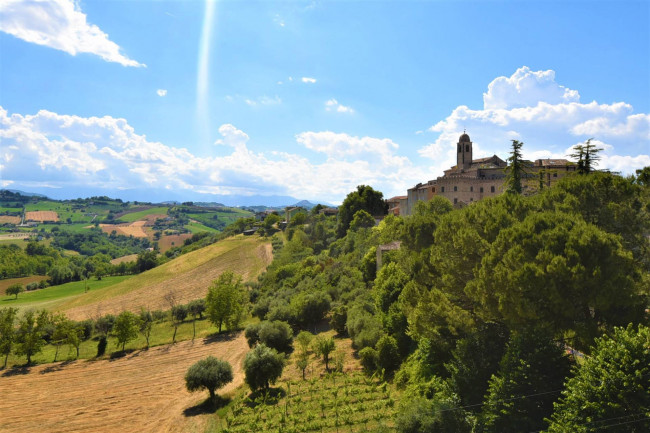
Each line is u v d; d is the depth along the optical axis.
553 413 20.36
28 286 176.00
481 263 26.62
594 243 22.28
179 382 55.09
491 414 21.98
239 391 48.16
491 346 27.05
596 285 21.69
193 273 142.62
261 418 37.88
